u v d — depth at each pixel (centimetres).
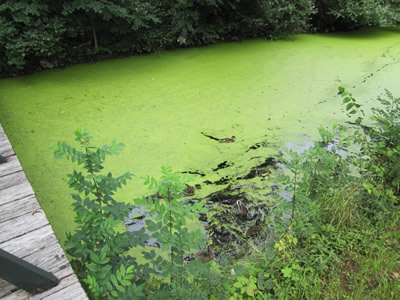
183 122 363
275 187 269
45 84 448
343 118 375
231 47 618
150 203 137
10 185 192
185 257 210
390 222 230
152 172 282
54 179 272
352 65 536
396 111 266
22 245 153
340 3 722
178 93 432
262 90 444
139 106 396
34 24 441
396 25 845
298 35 714
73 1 460
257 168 291
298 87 453
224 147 319
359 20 738
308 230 206
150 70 504
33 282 128
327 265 204
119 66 515
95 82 458
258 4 638
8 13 440
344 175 248
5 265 119
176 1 578
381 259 201
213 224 236
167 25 581
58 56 498
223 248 219
